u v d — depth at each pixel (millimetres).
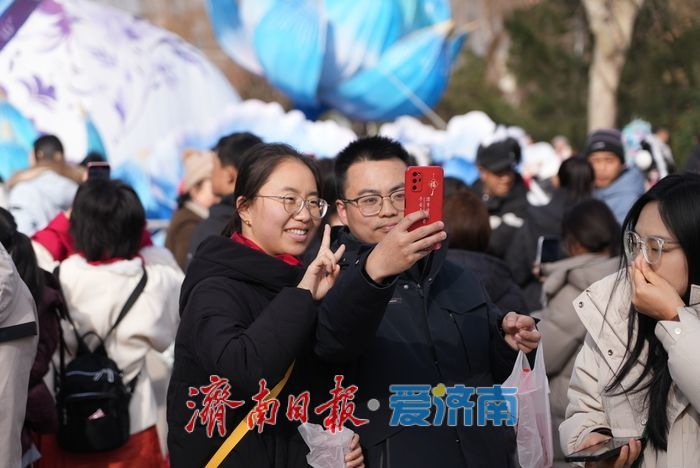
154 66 11984
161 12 30766
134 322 4555
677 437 2820
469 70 23328
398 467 3049
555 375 4496
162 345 4695
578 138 19250
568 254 4887
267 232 3164
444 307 3229
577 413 3158
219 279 3051
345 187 3395
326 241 2965
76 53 11250
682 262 2785
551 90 19469
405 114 15695
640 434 2939
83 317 4480
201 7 31125
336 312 2803
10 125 10438
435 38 15031
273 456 3059
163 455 4922
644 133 10320
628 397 2959
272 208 3143
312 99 15188
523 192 6688
